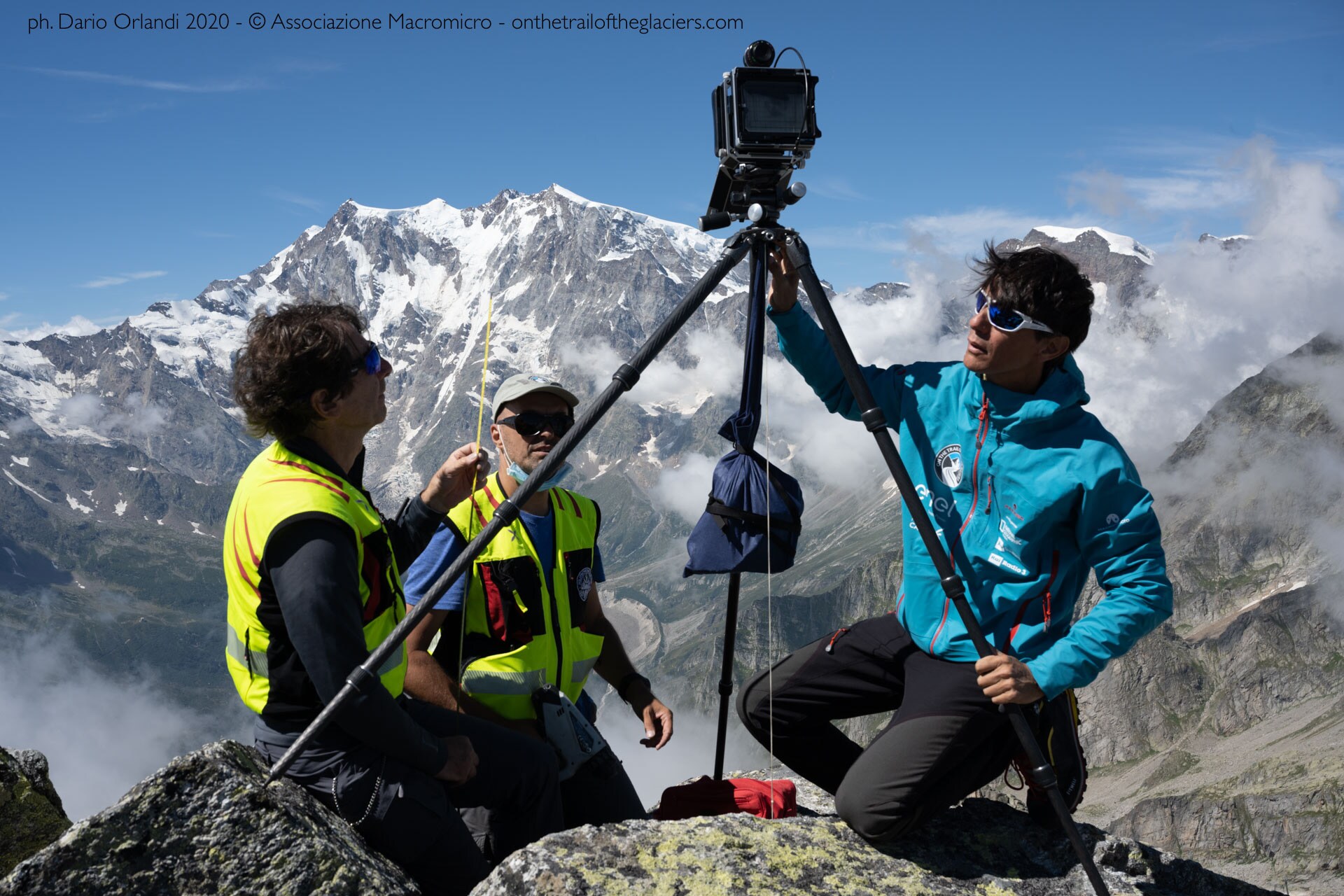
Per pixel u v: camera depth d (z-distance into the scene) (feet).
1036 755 14.07
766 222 15.42
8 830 15.84
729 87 15.10
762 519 16.05
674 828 14.78
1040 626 14.90
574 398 17.93
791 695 17.01
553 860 13.39
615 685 20.07
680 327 14.26
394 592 14.98
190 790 12.34
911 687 15.79
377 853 13.88
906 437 16.28
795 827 15.51
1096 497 14.33
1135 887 15.01
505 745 15.71
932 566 15.71
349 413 14.48
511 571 17.34
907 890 14.25
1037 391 14.89
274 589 13.56
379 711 13.20
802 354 17.08
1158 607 13.99
